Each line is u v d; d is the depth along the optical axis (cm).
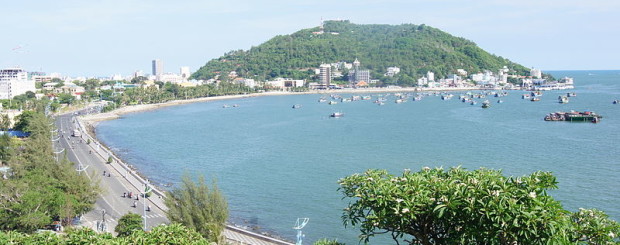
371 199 3553
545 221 3086
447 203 3284
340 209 12256
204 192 8781
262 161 18650
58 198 9981
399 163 17488
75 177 11206
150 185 14588
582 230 3494
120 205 12412
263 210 12412
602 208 11288
